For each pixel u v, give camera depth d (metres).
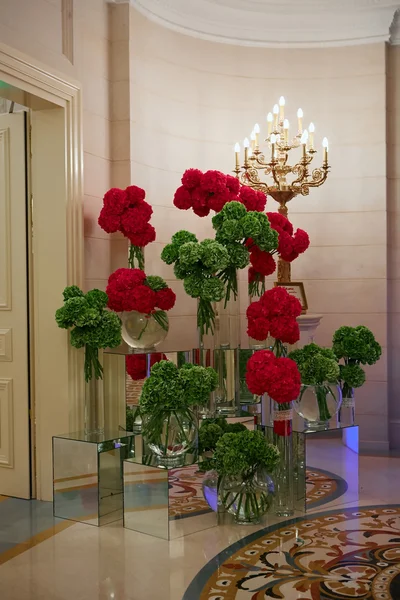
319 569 3.34
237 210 4.35
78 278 4.61
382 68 5.94
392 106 6.07
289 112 6.05
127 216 4.66
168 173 5.57
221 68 5.90
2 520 4.21
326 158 5.34
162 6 5.38
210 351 4.48
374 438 6.02
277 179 5.70
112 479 4.20
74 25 4.65
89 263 4.83
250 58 5.99
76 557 3.57
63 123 4.52
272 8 5.80
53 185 4.56
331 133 6.04
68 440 4.21
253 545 3.69
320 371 4.38
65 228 4.54
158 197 5.47
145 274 4.94
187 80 5.71
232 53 5.94
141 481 3.96
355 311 6.02
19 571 3.39
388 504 4.37
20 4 4.12
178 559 3.52
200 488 3.99
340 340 4.73
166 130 5.54
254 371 4.01
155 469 3.88
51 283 4.57
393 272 6.09
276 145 5.50
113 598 3.07
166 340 5.52
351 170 6.02
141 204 4.71
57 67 4.45
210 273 4.30
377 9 5.82
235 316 4.51
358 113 5.99
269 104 6.03
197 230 5.80
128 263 4.98
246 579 3.24
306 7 5.82
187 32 5.69
